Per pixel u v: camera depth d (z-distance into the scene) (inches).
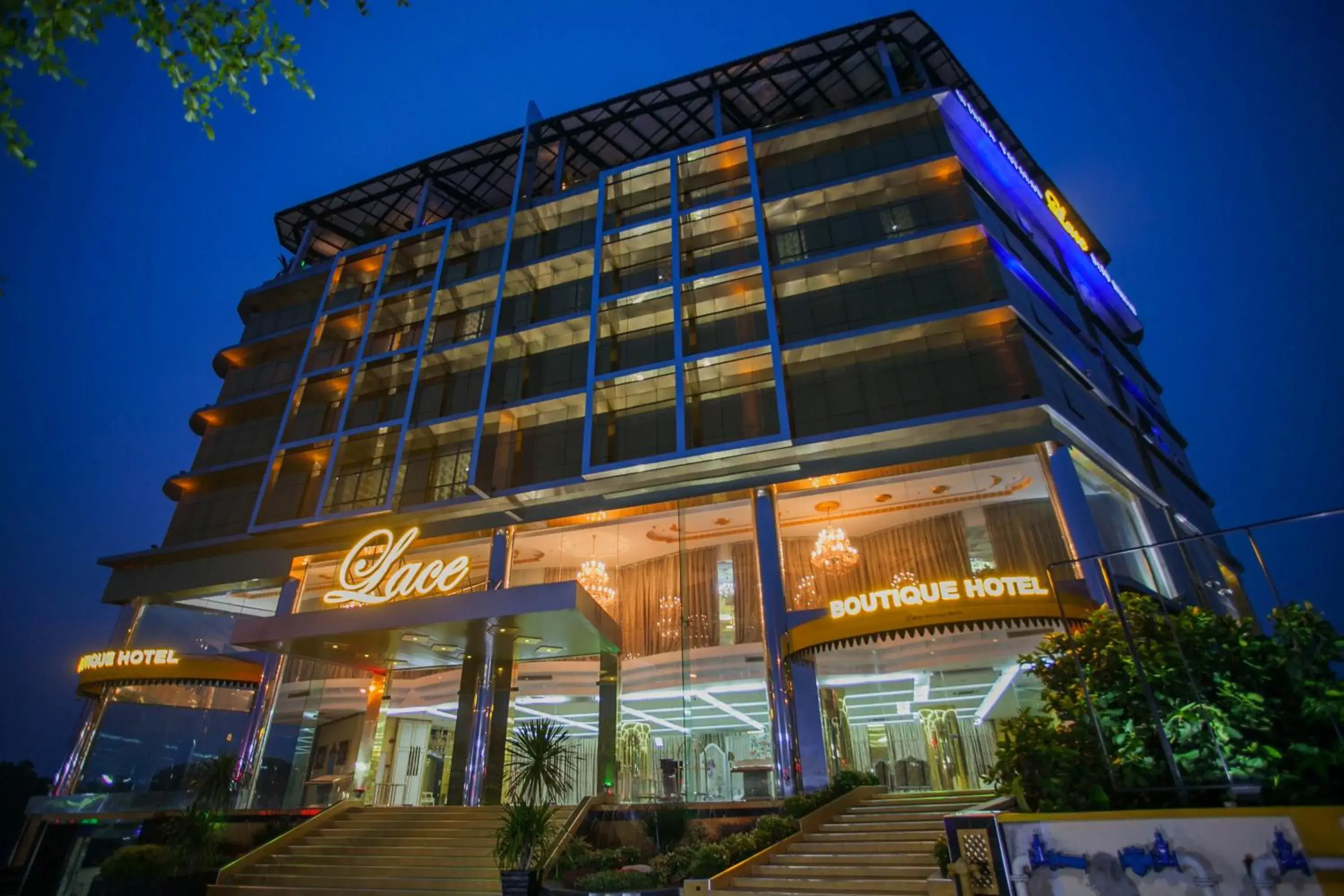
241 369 1825.8
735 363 1225.4
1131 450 1382.9
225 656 1350.9
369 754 1299.2
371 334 1659.7
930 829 672.4
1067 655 484.1
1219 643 417.1
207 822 916.0
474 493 1293.1
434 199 1971.0
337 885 810.8
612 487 1240.2
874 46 1589.6
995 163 1584.6
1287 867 281.7
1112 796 404.2
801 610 1056.2
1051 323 1333.7
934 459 1083.3
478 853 844.6
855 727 1133.1
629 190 1558.8
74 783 1323.8
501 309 1485.0
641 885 663.8
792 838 703.7
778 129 1481.3
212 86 378.9
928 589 879.7
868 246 1264.8
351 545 1395.2
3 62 320.8
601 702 1155.3
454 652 1187.3
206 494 1612.9
